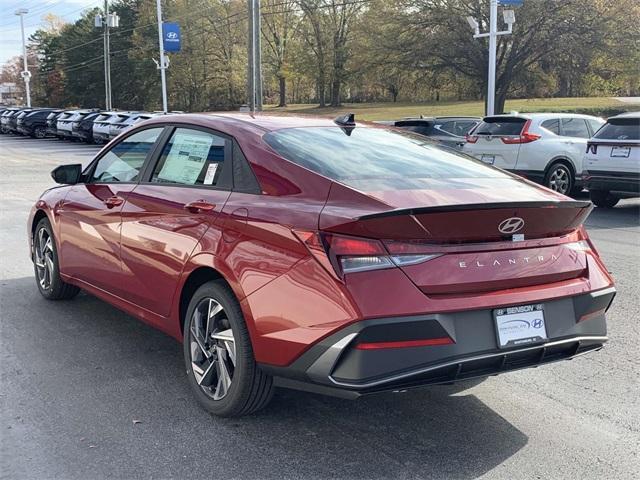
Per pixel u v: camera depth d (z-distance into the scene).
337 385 3.02
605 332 3.66
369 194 3.24
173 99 69.94
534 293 3.30
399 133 4.65
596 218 11.27
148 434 3.50
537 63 38.94
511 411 3.86
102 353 4.70
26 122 40.81
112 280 4.74
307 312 3.09
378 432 3.57
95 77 82.31
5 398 3.93
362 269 3.01
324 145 3.92
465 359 3.07
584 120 13.79
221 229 3.64
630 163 11.10
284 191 3.50
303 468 3.18
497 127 13.47
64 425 3.59
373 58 40.59
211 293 3.66
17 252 8.06
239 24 64.75
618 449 3.41
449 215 3.01
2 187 15.45
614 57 35.06
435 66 39.47
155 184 4.43
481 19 36.91
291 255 3.21
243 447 3.38
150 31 67.19
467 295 3.12
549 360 3.42
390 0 39.00
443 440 3.49
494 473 3.16
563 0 34.78
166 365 4.48
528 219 3.26
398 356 2.98
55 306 5.84
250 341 3.43
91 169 5.35
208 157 4.08
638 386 4.25
